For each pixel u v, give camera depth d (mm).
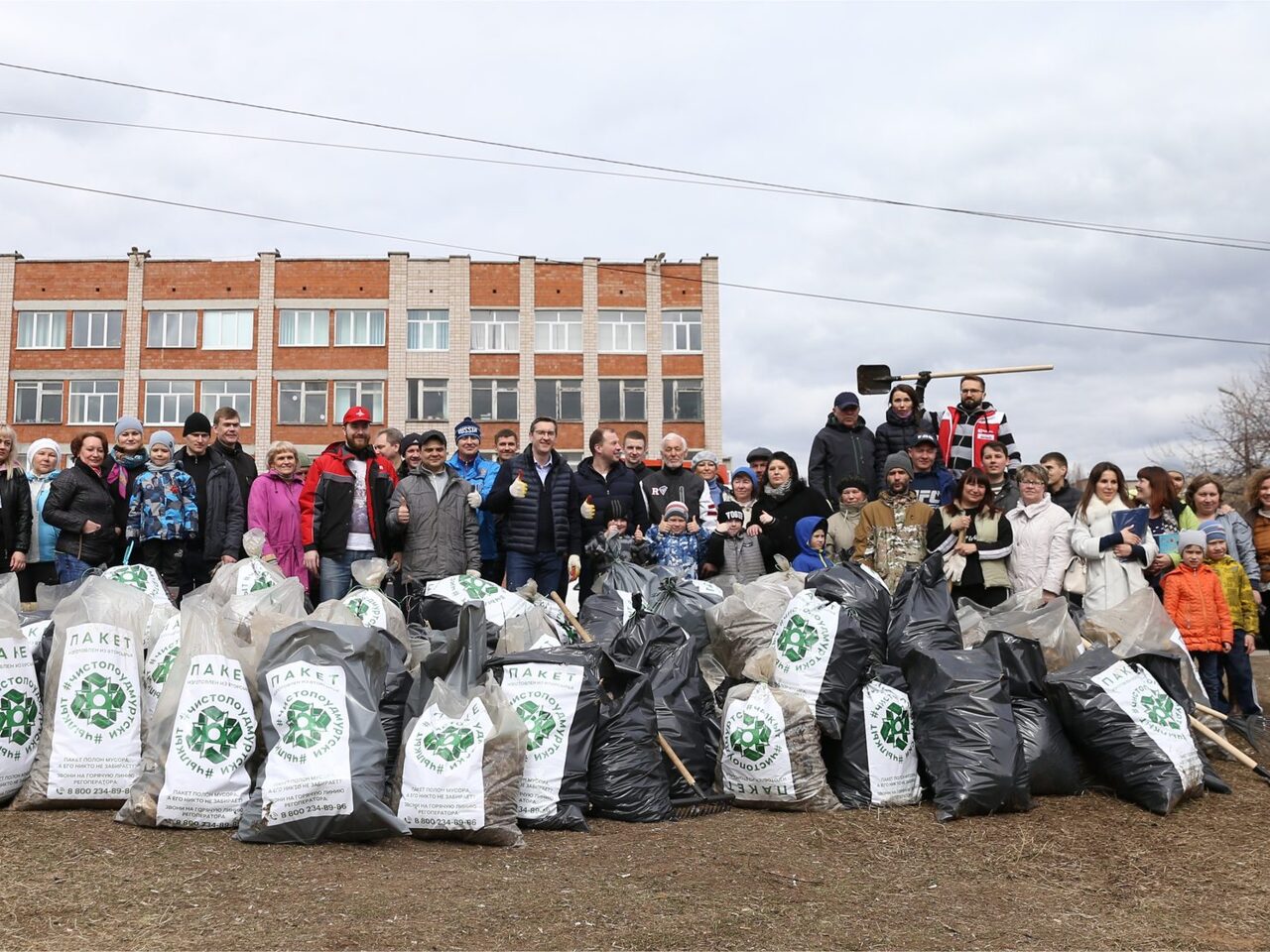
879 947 3895
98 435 7684
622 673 5734
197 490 7910
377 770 4785
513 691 5332
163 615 5848
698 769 5879
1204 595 7453
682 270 39406
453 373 38531
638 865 4652
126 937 3635
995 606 7281
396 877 4301
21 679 5281
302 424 38531
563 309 38969
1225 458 36906
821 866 4781
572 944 3748
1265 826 5570
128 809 4910
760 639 6434
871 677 6004
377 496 8078
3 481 7590
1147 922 4266
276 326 38719
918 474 8664
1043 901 4473
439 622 6789
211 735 4945
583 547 8555
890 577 7480
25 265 39156
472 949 3670
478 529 8344
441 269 38875
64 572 7512
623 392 38938
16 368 38969
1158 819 5641
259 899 4004
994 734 5684
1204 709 6594
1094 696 6000
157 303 38875
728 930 3959
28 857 4430
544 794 5191
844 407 9453
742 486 9039
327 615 5391
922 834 5320
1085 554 7590
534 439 8328
